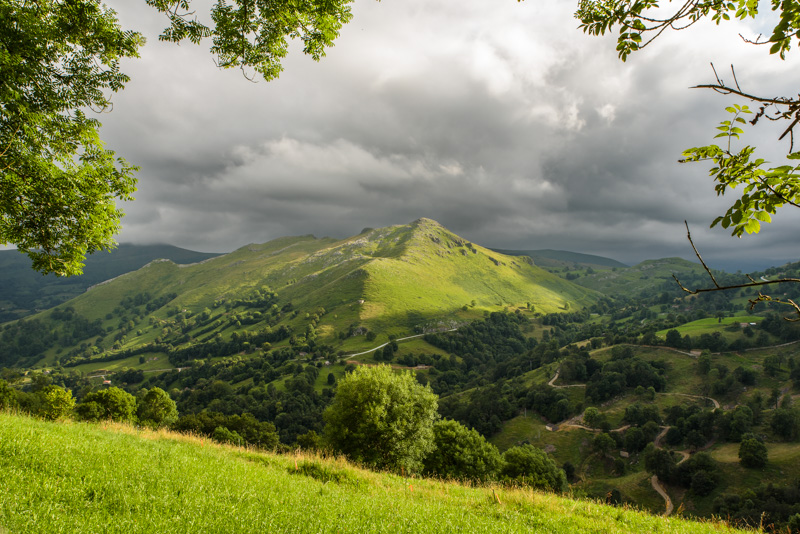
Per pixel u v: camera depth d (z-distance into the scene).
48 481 6.98
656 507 78.00
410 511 9.00
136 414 79.38
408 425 29.25
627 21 5.04
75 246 13.82
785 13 3.38
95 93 13.55
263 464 14.08
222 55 11.09
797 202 3.85
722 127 4.02
